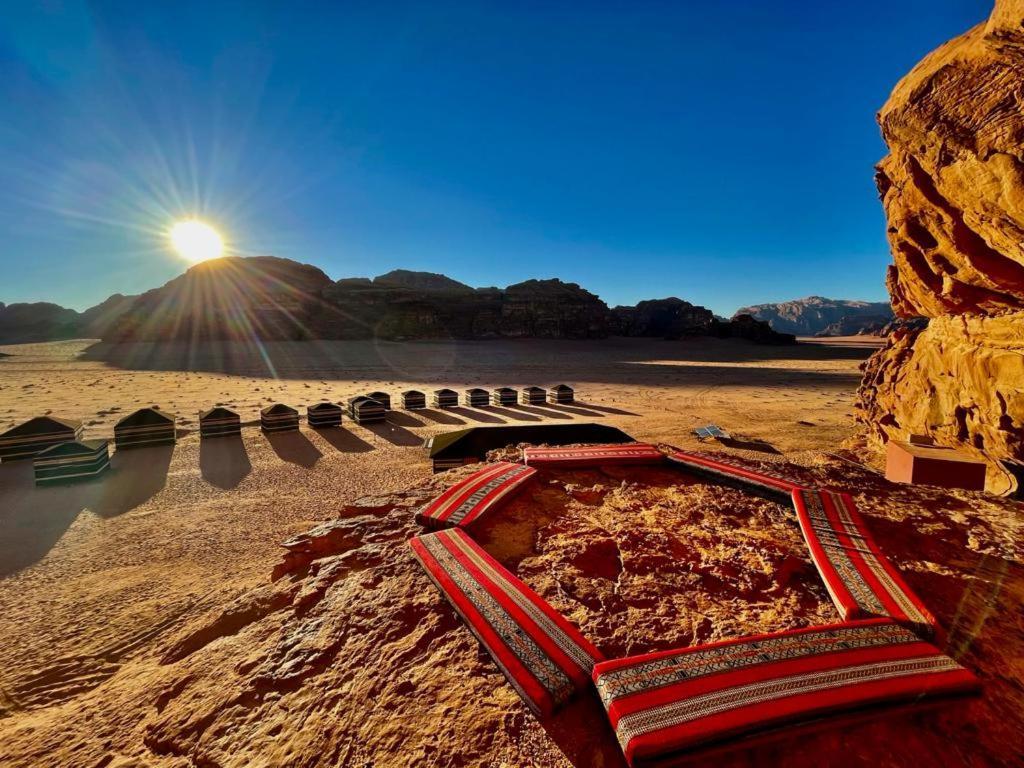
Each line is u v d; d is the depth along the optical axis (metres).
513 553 3.42
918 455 10.16
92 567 11.65
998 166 6.36
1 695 5.55
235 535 13.57
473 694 2.12
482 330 132.38
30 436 22.08
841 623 2.22
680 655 2.04
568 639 2.28
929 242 10.97
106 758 2.49
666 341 132.75
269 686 2.46
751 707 1.77
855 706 1.80
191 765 2.15
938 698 1.84
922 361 15.71
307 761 1.96
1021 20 4.91
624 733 1.71
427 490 4.91
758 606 2.66
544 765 1.76
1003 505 4.02
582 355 100.12
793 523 3.73
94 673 6.03
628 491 4.56
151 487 18.52
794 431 28.77
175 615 7.77
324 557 3.77
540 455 5.39
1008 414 10.84
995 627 2.38
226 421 26.83
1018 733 1.80
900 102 7.62
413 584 3.06
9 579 10.99
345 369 71.38
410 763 1.85
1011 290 9.33
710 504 4.18
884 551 3.18
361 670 2.41
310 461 22.39
